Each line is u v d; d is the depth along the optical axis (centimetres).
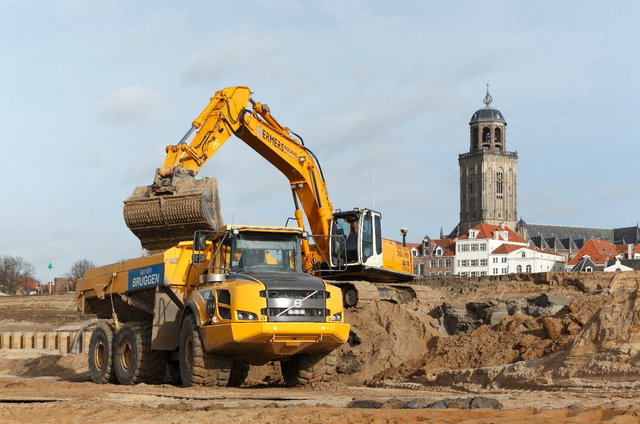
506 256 16612
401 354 2306
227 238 1881
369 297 2452
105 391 1823
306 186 2838
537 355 1939
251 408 1311
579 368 1700
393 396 1669
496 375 1847
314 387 1923
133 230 2408
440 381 1966
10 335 4312
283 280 1778
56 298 6888
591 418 1049
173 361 2098
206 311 1802
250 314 1722
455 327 2794
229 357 1841
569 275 4369
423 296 2994
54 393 1794
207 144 2555
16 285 12925
